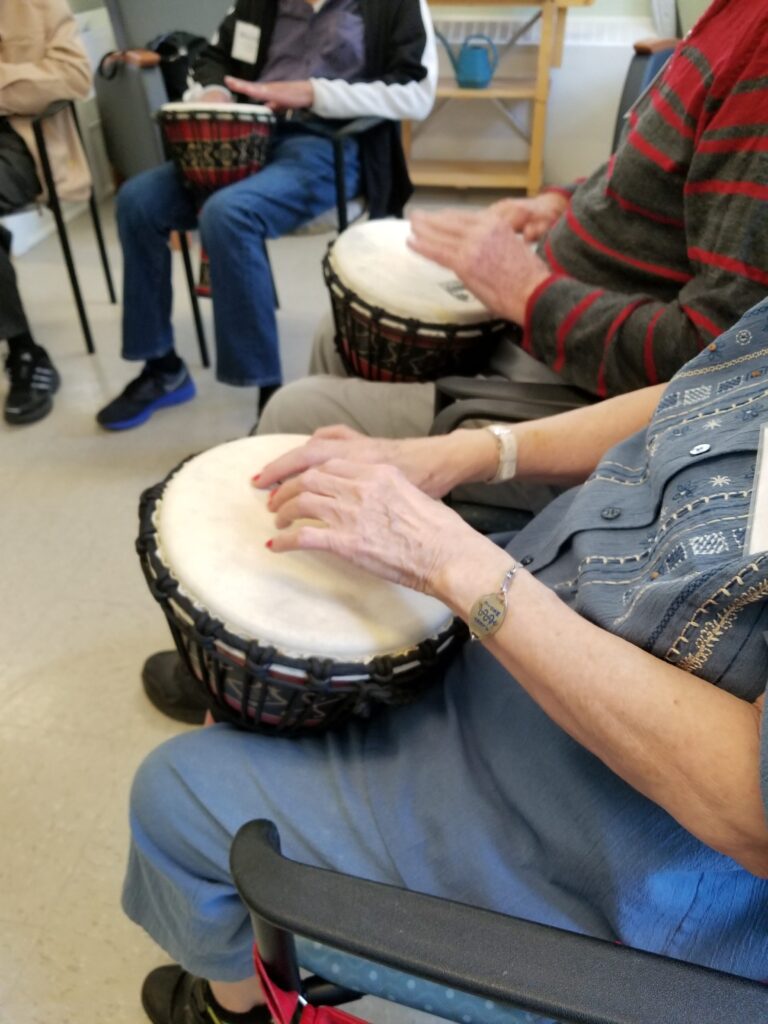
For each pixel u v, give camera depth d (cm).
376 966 54
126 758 127
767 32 77
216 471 90
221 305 186
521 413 96
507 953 43
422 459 87
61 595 156
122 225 193
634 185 96
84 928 106
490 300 107
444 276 125
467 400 99
